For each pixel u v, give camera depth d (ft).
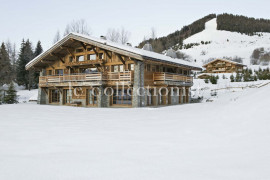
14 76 160.56
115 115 39.32
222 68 200.13
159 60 62.69
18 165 13.60
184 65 78.59
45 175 11.99
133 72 61.72
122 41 155.33
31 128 26.43
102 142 19.49
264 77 129.49
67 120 33.24
